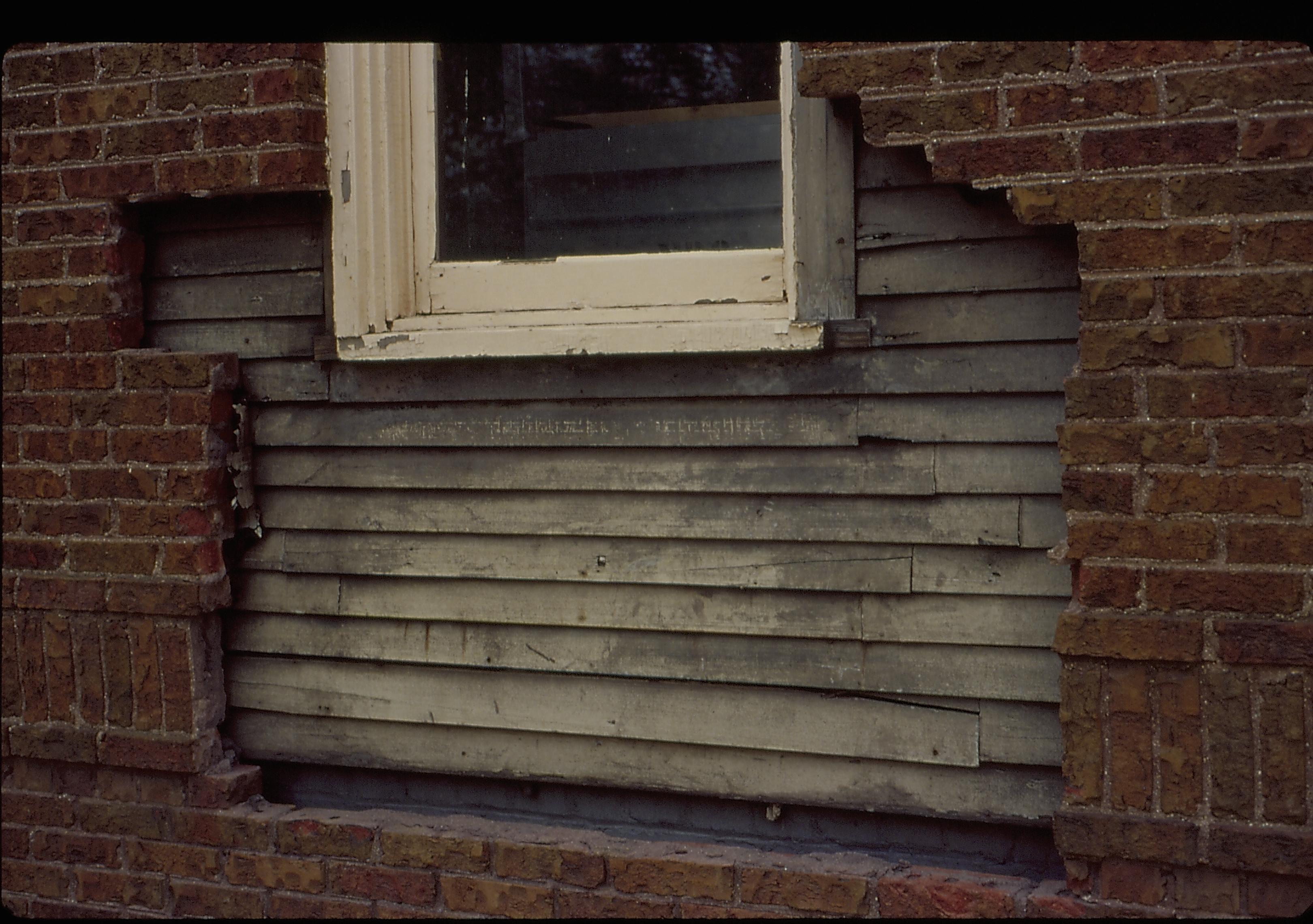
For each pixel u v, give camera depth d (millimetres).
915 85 2547
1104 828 2455
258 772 3266
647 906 2840
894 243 2689
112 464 3219
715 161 2984
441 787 3184
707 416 2848
